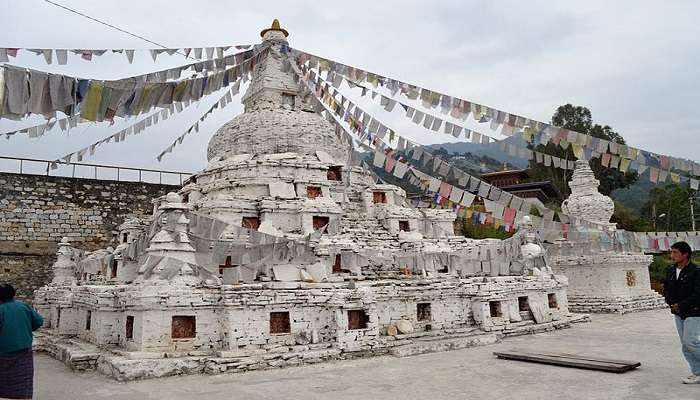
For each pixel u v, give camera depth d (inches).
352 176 1013.2
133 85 384.2
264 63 1033.5
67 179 1259.2
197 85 459.2
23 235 1195.3
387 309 708.0
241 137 970.1
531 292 874.1
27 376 361.4
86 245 1258.0
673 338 737.6
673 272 438.3
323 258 743.1
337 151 1002.1
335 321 640.4
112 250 952.9
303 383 499.8
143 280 604.7
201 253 626.8
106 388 500.1
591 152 504.7
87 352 620.4
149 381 526.9
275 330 629.9
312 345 623.8
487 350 667.4
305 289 650.8
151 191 1359.5
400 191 1035.9
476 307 783.1
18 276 1178.6
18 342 357.4
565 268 1234.6
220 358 562.3
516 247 927.0
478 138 523.2
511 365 560.4
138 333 589.9
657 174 482.6
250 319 613.0
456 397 430.6
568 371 518.6
